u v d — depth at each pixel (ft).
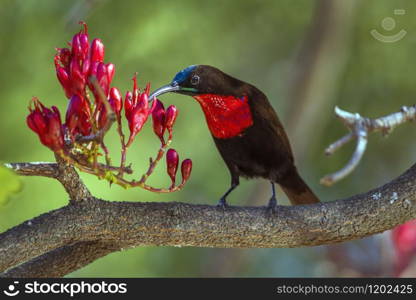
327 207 18.63
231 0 47.55
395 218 18.38
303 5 49.88
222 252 49.06
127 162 41.39
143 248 44.16
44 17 43.78
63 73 15.28
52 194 39.93
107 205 17.70
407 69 46.88
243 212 18.45
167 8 45.50
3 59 43.27
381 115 48.37
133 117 15.43
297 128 48.44
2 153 41.04
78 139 15.10
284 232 18.51
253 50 50.80
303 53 47.32
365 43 47.47
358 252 33.32
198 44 46.52
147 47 45.16
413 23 45.24
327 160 51.21
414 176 18.34
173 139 45.93
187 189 45.62
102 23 44.57
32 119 14.70
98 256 18.45
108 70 15.23
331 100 49.57
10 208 39.06
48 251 17.90
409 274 29.94
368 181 51.88
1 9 44.11
